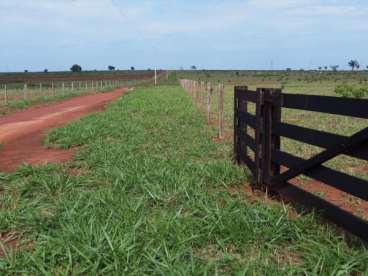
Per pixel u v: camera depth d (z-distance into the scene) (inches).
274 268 161.5
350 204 253.8
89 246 174.2
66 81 3976.4
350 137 179.6
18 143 509.0
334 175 195.6
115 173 299.0
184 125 624.1
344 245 181.9
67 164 357.4
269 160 258.7
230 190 275.7
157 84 3132.4
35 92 1883.6
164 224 198.2
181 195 250.7
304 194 226.2
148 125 609.0
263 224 202.5
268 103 257.3
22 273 163.3
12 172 334.0
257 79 4215.1
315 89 2017.7
